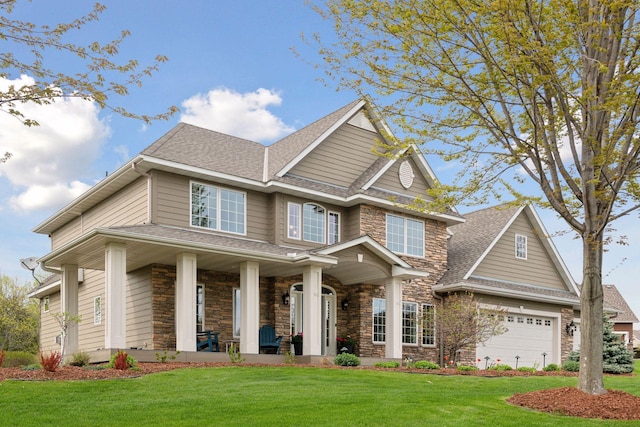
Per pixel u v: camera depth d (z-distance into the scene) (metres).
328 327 23.33
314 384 13.23
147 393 11.68
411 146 12.93
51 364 13.68
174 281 19.84
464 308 22.58
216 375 13.95
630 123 10.84
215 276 20.72
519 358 26.23
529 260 28.05
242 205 21.55
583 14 10.64
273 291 21.58
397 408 10.77
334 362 19.12
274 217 21.73
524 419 10.26
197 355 17.12
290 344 21.48
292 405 10.81
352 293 23.80
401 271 21.31
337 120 23.75
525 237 28.19
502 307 25.78
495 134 12.16
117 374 13.63
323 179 23.30
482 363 24.62
